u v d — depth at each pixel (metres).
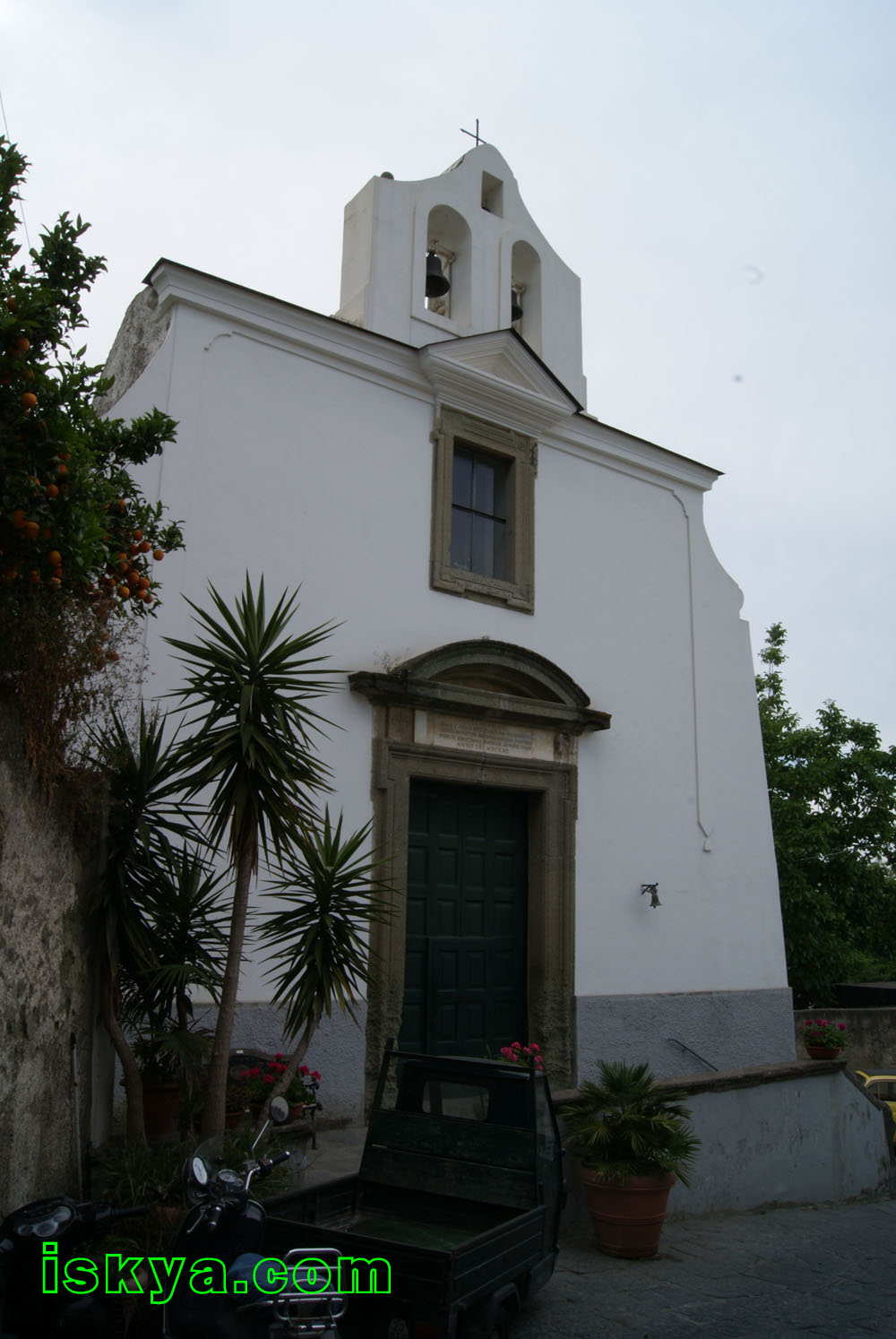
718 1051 12.16
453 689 10.49
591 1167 7.31
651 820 12.30
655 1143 7.27
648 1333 5.87
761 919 13.06
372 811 9.98
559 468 12.42
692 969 12.23
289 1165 6.63
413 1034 10.12
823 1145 9.48
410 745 10.28
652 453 13.34
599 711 12.10
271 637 6.29
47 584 5.07
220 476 9.57
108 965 6.07
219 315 9.88
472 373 11.25
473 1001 10.62
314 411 10.34
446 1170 5.91
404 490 10.85
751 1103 8.99
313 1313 4.25
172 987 6.23
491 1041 10.68
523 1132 5.86
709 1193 8.53
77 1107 5.62
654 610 12.98
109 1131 7.02
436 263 12.17
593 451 12.82
